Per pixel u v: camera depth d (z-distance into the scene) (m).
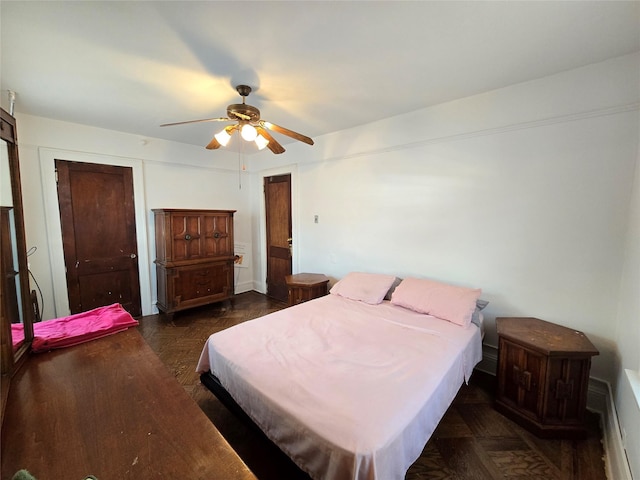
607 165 1.83
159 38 1.56
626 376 1.46
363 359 1.61
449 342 1.83
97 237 3.27
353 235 3.33
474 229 2.42
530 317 2.18
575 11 1.36
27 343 1.45
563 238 2.02
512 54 1.73
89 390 1.18
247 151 4.44
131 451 0.89
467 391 2.16
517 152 2.17
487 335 2.40
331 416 1.16
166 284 3.48
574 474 1.46
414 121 2.70
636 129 1.73
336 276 3.57
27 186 2.79
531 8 1.34
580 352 1.62
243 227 4.73
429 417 1.32
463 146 2.43
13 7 1.30
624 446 1.36
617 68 1.76
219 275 3.96
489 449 1.61
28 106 2.55
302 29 1.49
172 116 2.82
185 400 1.13
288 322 2.17
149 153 3.59
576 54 1.73
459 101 2.41
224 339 1.88
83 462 0.84
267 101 2.45
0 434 0.91
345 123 3.07
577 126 1.92
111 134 3.28
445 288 2.37
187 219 3.62
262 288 4.75
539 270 2.13
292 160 3.95
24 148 2.76
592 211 1.90
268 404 1.31
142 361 1.42
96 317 1.86
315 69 1.91
